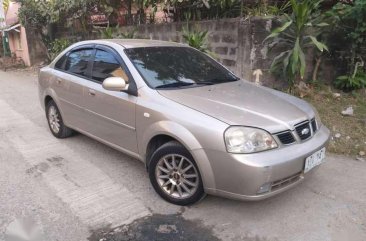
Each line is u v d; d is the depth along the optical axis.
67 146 5.30
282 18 6.51
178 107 3.52
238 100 3.71
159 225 3.32
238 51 7.11
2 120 6.80
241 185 3.11
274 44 6.63
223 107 3.48
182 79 4.15
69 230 3.24
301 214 3.51
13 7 19.17
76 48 5.16
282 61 6.64
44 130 6.12
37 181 4.19
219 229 3.27
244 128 3.18
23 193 3.90
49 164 4.68
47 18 13.83
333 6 6.90
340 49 6.90
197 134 3.27
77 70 4.97
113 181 4.18
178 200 3.60
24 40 16.75
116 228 3.28
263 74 6.91
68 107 5.11
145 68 4.11
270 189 3.19
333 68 7.14
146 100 3.78
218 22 7.51
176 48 4.76
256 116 3.36
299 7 6.04
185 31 7.76
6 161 4.79
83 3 11.52
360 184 4.11
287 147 3.30
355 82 6.62
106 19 11.91
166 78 4.07
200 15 8.32
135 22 10.62
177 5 8.55
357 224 3.36
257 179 3.06
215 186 3.26
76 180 4.21
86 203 3.70
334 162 4.67
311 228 3.29
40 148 5.25
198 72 4.41
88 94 4.57
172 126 3.45
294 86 6.71
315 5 6.25
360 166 4.56
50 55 14.73
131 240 3.12
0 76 13.86
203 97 3.71
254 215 3.49
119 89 3.90
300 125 3.49
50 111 5.70
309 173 3.52
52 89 5.41
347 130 5.43
